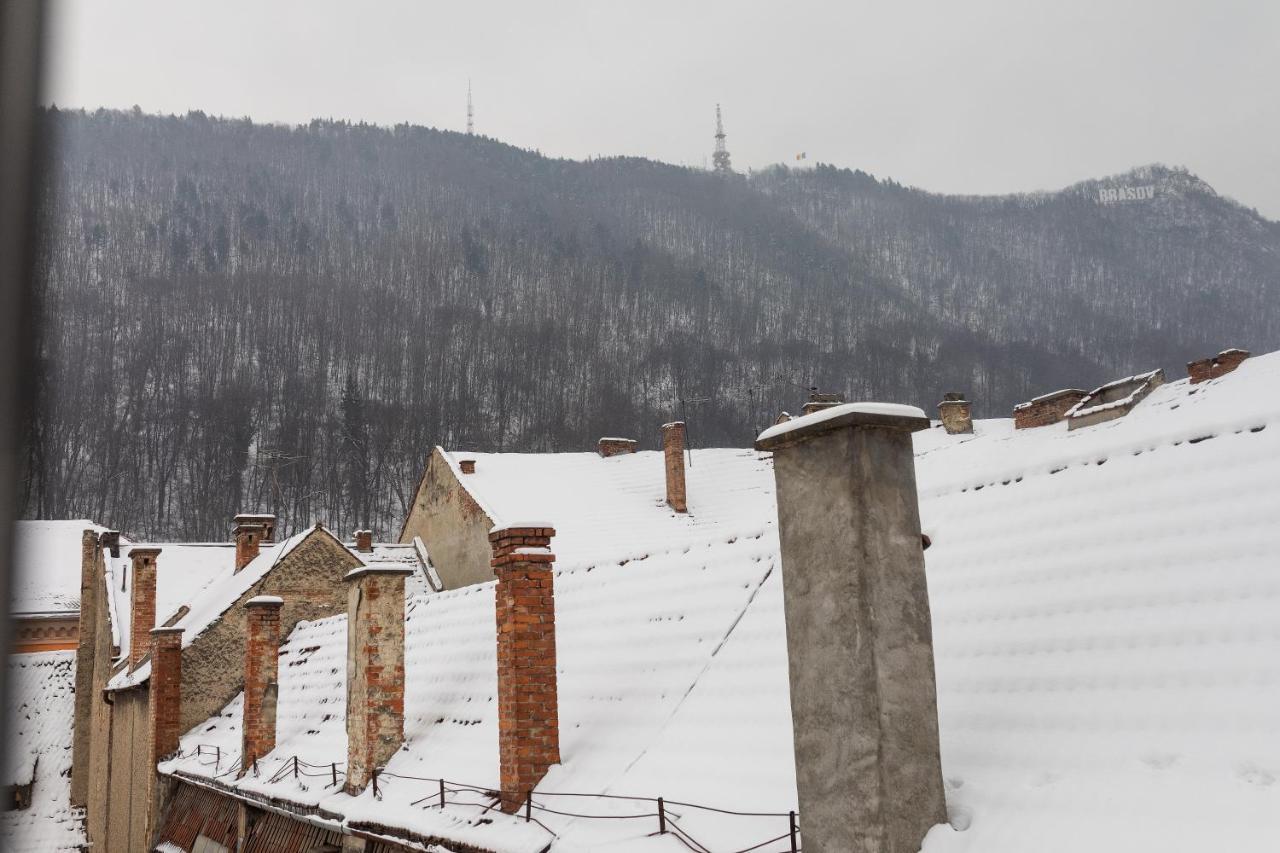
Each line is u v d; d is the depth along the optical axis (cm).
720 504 3550
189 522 8756
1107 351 16425
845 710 651
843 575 664
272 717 1952
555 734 1100
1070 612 767
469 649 1662
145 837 2470
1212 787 570
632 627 1274
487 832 1020
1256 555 696
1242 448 795
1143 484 834
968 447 1941
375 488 9738
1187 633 679
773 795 827
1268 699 601
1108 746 644
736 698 1010
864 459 675
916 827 630
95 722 3559
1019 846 599
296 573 2734
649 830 870
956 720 744
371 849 1274
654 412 11656
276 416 10325
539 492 3500
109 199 15975
